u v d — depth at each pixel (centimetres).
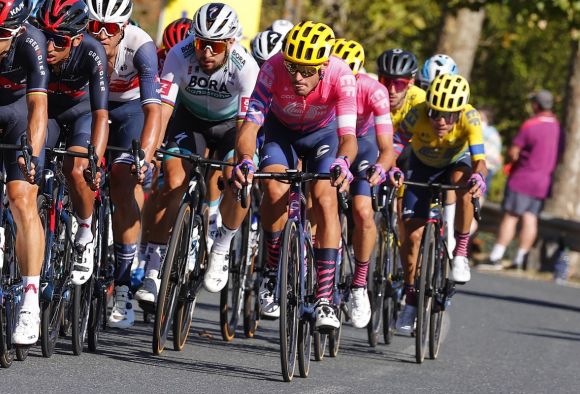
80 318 1784
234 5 3438
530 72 7025
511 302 3155
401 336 2433
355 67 2148
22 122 1647
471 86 7006
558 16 4800
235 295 2133
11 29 1500
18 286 1608
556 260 4306
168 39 2288
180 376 1698
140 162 1698
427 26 6278
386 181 2064
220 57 1969
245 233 2141
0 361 1597
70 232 1753
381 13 5522
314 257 1842
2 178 1605
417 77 2650
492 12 6588
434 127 2211
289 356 1745
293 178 1728
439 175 2384
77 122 1814
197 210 1938
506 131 7069
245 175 1719
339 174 1702
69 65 1716
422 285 2066
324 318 1778
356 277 2064
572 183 4822
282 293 1705
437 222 2172
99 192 1823
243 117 2025
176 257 1864
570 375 2070
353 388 1739
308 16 5453
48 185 1691
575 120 4809
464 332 2509
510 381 1952
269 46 2341
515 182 4072
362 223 2041
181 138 2094
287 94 1866
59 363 1700
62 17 1638
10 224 1614
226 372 1772
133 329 2150
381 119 2072
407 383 1838
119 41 1834
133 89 1958
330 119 1941
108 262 1906
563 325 2809
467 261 2417
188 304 1952
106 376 1639
